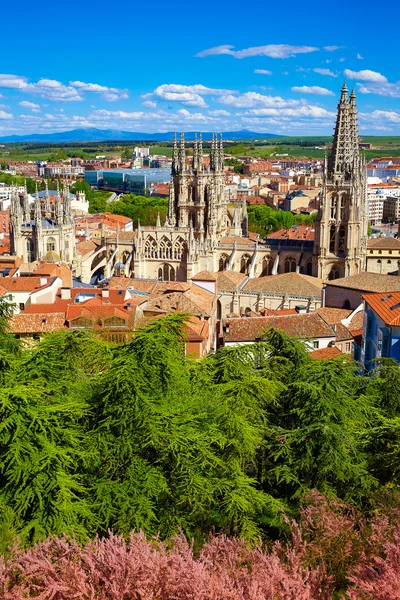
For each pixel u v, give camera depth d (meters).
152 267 186.50
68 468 46.62
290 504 50.62
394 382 66.06
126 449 46.06
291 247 180.88
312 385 55.59
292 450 51.56
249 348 66.56
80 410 47.78
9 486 42.72
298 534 36.78
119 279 142.25
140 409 46.88
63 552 33.78
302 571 31.72
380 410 62.41
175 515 45.34
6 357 51.16
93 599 29.52
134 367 48.62
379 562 31.55
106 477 46.69
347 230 166.75
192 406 51.81
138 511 43.53
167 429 46.25
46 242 183.00
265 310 128.50
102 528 43.19
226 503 46.03
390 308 86.94
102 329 97.06
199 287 137.25
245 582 30.16
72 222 193.62
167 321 58.06
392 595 28.44
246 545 36.47
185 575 29.62
